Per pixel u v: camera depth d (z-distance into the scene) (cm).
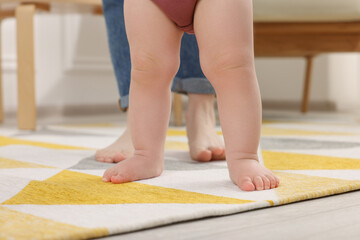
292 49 176
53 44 221
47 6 159
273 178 59
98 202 52
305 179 64
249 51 60
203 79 89
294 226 44
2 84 204
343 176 67
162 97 67
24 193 57
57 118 216
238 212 49
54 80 221
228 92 61
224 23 58
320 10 156
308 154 90
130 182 64
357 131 141
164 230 43
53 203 52
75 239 40
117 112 239
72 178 67
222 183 62
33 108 154
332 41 173
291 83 271
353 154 90
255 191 57
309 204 53
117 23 95
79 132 148
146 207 49
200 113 89
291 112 246
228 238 41
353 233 42
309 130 146
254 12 158
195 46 90
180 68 90
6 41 211
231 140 62
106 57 234
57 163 82
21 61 153
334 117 207
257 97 61
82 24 226
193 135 87
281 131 143
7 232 41
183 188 59
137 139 68
